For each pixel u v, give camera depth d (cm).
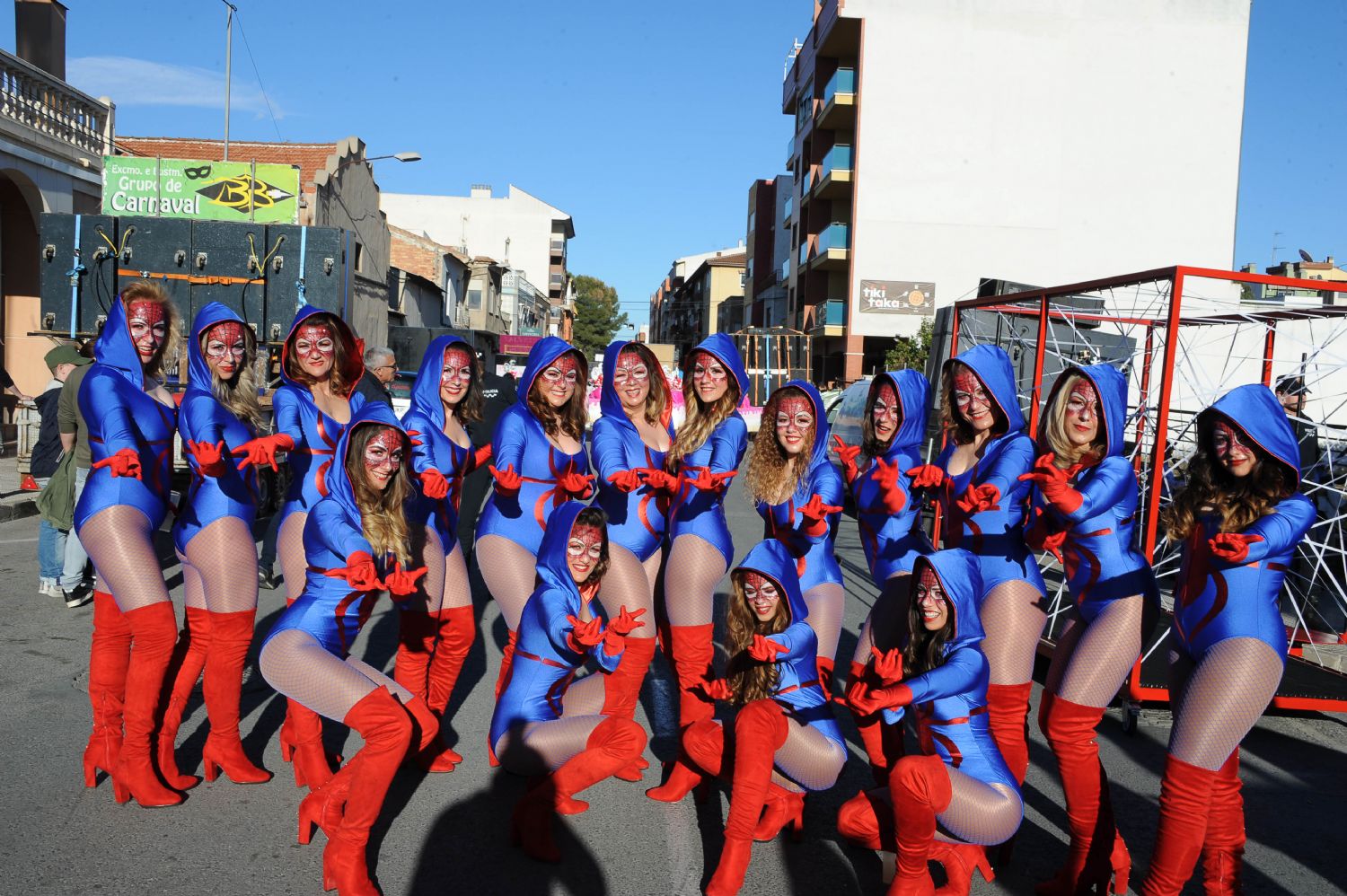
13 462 1533
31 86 1650
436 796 445
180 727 517
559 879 373
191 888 354
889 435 480
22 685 563
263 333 1152
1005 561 418
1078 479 407
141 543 416
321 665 349
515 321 5166
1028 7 3356
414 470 454
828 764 385
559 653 409
